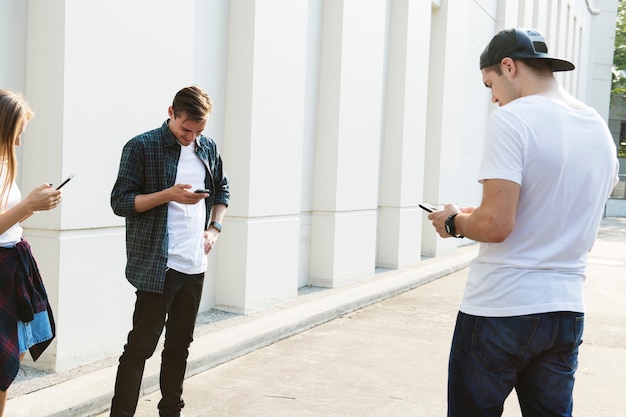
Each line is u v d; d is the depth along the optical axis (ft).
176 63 17.81
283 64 22.91
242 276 21.56
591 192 7.36
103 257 15.71
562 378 7.48
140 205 10.86
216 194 12.50
